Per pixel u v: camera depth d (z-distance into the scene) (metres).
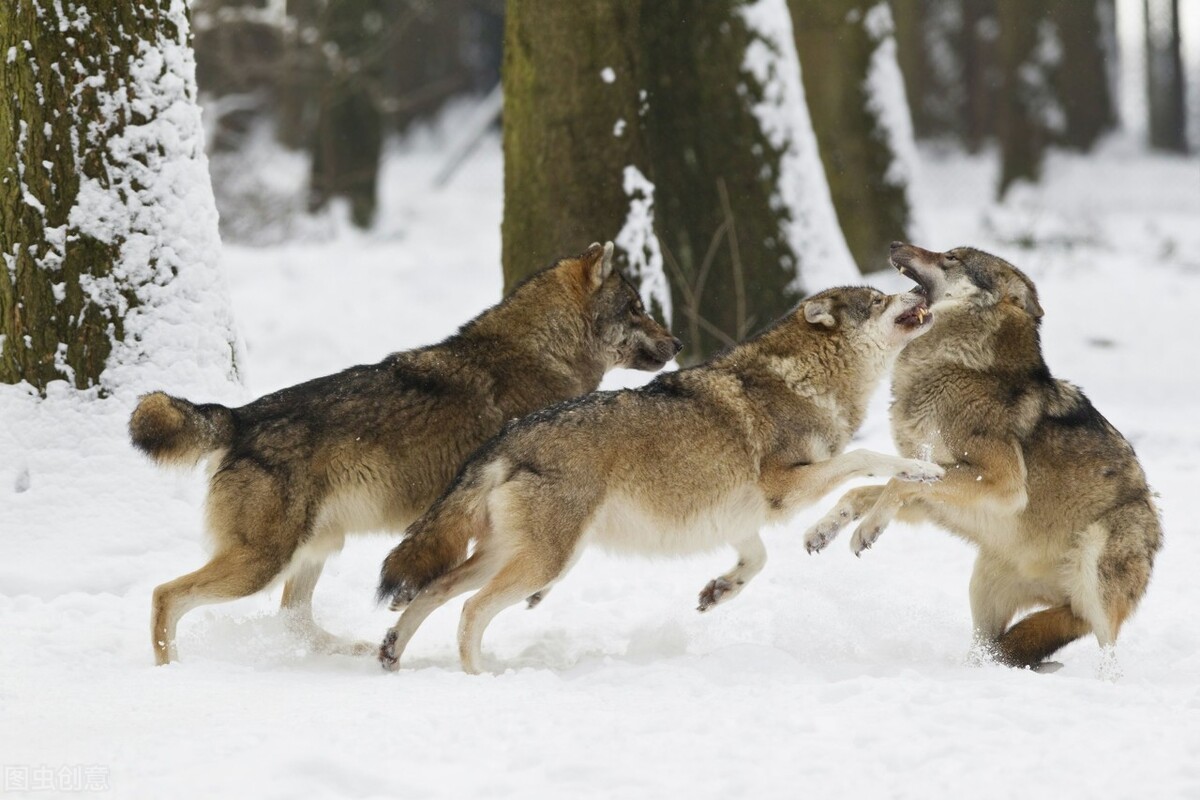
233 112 72.88
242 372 20.66
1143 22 90.00
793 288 26.78
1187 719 11.20
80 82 19.00
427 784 9.54
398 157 92.38
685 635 15.13
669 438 14.65
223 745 10.36
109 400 19.03
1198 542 19.92
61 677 13.05
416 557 14.20
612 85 25.06
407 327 40.41
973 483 15.44
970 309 16.06
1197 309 42.59
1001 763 9.98
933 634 15.69
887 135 39.06
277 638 15.26
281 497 14.58
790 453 15.31
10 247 19.02
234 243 58.19
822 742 10.52
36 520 17.94
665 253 26.02
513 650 15.42
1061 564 15.52
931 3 93.19
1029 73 78.38
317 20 62.59
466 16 96.88
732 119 26.39
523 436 14.44
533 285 16.95
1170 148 87.25
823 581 17.52
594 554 19.69
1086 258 51.56
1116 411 29.95
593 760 9.98
